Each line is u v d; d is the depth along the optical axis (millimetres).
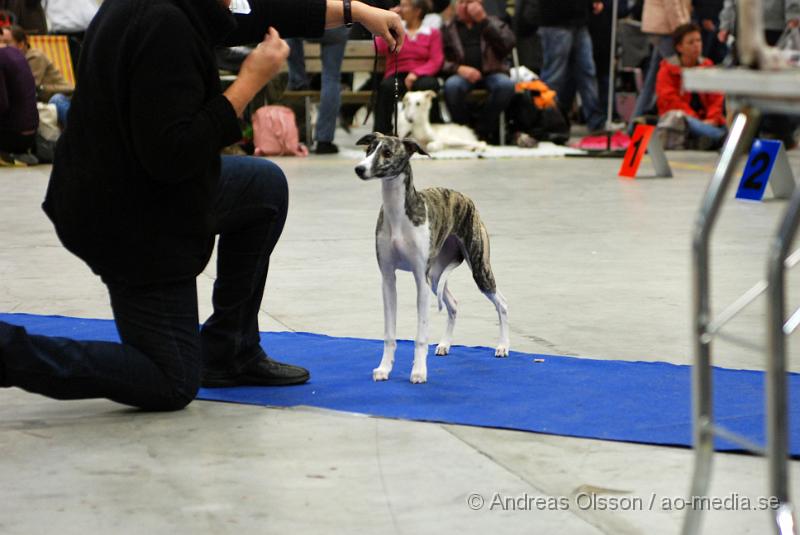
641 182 10586
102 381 3422
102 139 3432
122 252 3488
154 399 3547
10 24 12766
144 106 3320
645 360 4285
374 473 2998
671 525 2613
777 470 1920
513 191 9828
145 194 3461
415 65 13414
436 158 12805
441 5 13719
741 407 3580
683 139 13828
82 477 2973
